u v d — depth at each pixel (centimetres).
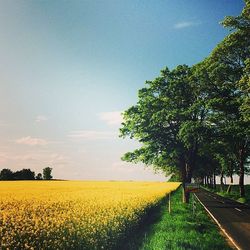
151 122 3762
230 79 3641
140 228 1759
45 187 4428
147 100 3875
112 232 1214
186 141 3534
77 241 1045
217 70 3528
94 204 1939
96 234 1142
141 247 1321
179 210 2806
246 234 1819
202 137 3472
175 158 4009
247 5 3047
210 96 3784
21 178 11775
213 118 3612
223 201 4441
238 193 6031
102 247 1085
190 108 3522
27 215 1466
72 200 2205
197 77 3753
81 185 5444
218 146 3694
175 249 1320
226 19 3231
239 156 4900
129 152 3903
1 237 1033
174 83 3800
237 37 3281
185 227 1905
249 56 3528
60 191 3400
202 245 1436
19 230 1106
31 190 3538
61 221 1232
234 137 3553
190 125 3412
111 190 3762
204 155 4197
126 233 1406
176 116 3662
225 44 3503
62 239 1036
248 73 2975
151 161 3875
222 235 1775
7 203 1955
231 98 3678
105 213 1571
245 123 3422
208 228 1973
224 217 2578
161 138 3838
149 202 2198
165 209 2833
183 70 3978
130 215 1549
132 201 2138
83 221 1281
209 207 3459
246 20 3191
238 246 1497
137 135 3862
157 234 1608
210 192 7369
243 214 2811
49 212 1600
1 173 11444
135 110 3941
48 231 1088
